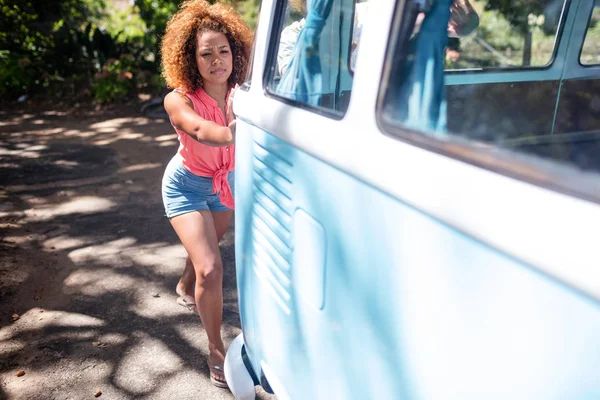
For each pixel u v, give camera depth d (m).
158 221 4.70
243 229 2.14
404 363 1.15
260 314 2.02
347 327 1.36
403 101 1.17
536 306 0.83
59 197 5.29
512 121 1.18
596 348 0.75
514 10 1.28
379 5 1.27
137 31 11.97
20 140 7.49
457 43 1.23
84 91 9.95
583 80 1.42
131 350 2.97
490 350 0.92
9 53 10.47
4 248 4.14
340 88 1.45
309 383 1.63
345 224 1.32
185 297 3.35
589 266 0.74
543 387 0.84
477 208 0.91
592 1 1.43
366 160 1.20
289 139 1.58
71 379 2.74
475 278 0.94
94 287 3.62
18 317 3.28
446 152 1.03
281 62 1.81
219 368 2.64
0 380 2.74
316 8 1.60
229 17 2.49
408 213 1.09
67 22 11.41
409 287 1.11
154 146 7.15
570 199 0.80
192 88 2.45
